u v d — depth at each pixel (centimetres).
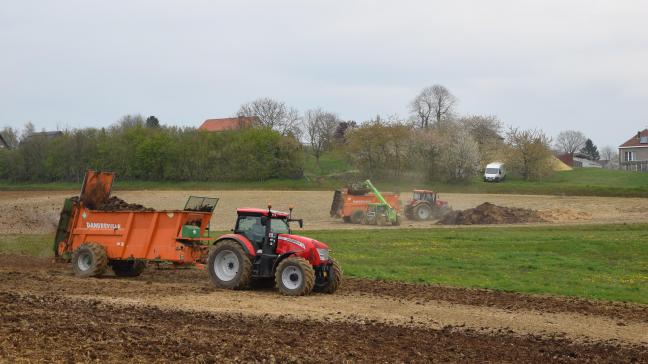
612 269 2281
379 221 4178
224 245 1745
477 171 7525
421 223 4388
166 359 953
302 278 1647
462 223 4266
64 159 7662
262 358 984
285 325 1257
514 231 3575
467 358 1061
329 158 8869
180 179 7456
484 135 9619
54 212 4534
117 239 1928
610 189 6144
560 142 15800
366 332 1225
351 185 4628
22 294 1531
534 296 1733
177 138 7750
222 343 1068
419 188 6781
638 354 1136
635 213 4716
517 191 6400
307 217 4825
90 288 1686
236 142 7538
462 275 2108
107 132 8094
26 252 2588
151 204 5525
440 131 7681
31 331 1084
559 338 1251
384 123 7444
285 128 9656
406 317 1405
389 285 1880
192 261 1866
